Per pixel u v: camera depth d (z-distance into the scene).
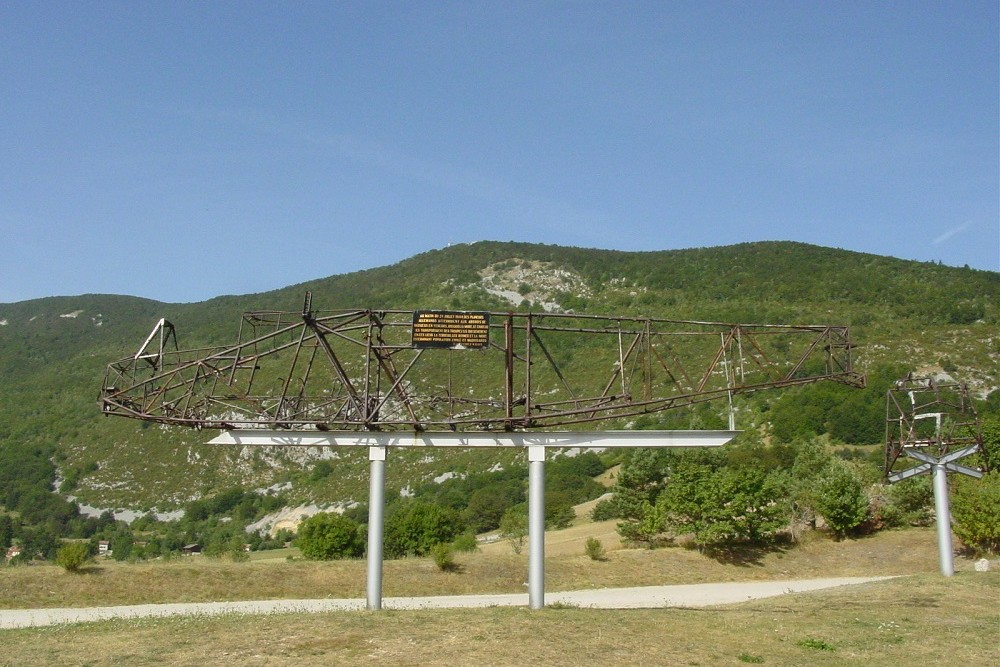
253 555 64.31
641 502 51.75
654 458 53.97
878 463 66.00
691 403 24.78
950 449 35.81
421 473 94.38
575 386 87.25
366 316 24.39
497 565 38.44
